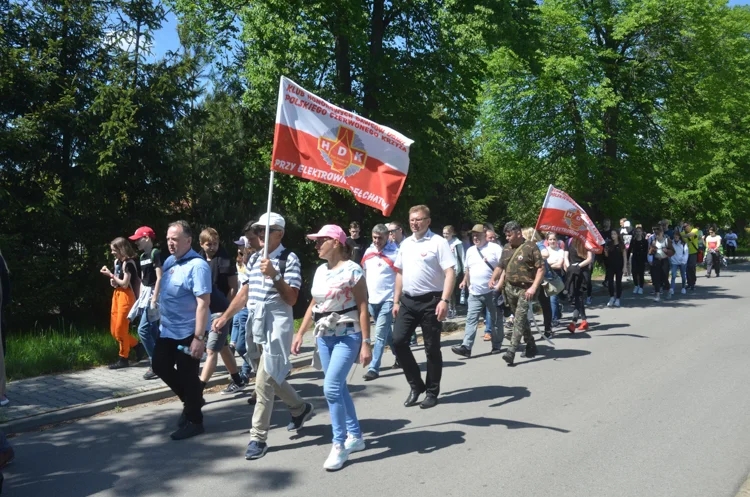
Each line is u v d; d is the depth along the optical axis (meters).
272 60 13.54
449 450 5.13
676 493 4.27
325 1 13.74
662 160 26.23
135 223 13.23
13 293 11.91
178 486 4.60
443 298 6.07
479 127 25.84
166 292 5.54
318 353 5.11
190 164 14.48
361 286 4.97
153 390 7.19
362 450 5.19
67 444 5.64
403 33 16.30
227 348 7.15
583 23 24.25
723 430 5.52
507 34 14.91
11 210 11.82
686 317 12.29
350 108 14.65
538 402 6.46
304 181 15.07
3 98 12.23
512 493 4.30
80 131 12.59
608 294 17.05
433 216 25.36
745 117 32.28
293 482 4.60
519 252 8.38
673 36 23.62
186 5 14.77
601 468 4.71
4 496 4.50
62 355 8.52
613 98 22.12
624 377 7.43
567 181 24.86
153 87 13.12
